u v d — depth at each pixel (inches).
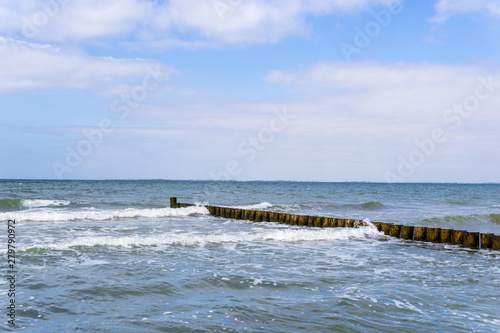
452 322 213.3
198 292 261.0
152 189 2161.7
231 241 480.1
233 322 205.3
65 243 410.6
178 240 455.2
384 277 317.4
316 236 541.0
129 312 219.0
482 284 304.7
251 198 1510.8
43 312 216.7
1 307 222.8
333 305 236.7
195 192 1884.8
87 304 231.8
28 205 993.5
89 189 1980.8
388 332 196.2
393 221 789.2
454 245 512.4
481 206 1353.3
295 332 193.6
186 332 190.9
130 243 429.1
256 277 302.5
